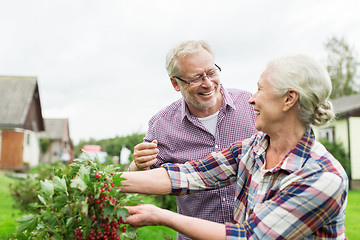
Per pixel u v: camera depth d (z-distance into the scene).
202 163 2.05
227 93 2.82
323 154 1.67
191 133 2.80
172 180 1.96
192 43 2.62
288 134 1.72
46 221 1.69
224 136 2.77
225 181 2.04
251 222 1.62
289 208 1.55
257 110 1.77
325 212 1.54
